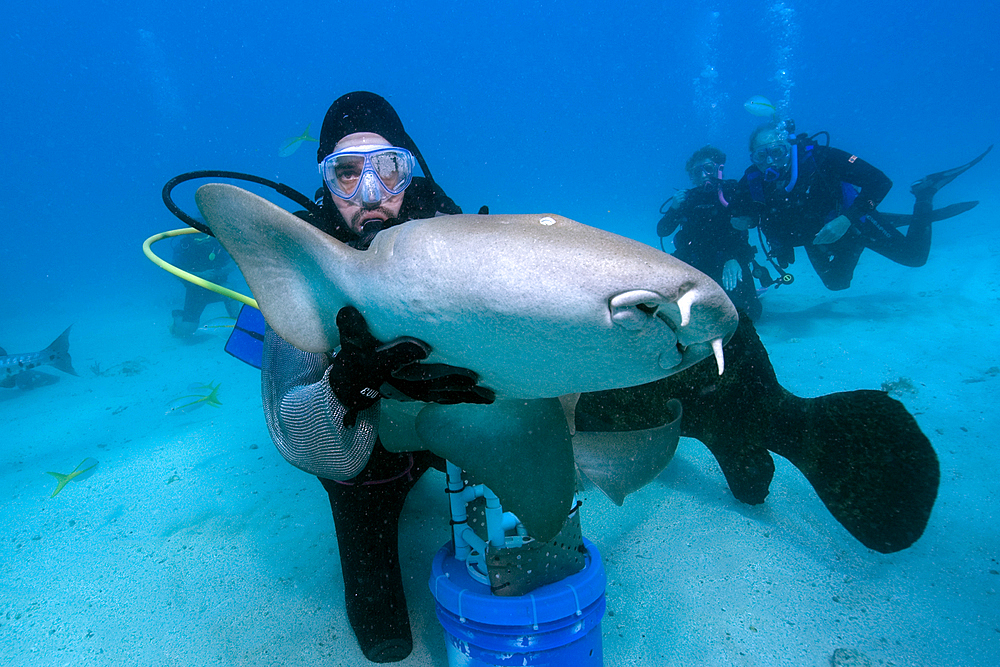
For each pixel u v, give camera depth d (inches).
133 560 98.3
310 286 36.6
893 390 133.3
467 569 64.9
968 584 76.3
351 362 37.5
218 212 33.3
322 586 87.7
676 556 88.5
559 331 26.4
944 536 85.7
